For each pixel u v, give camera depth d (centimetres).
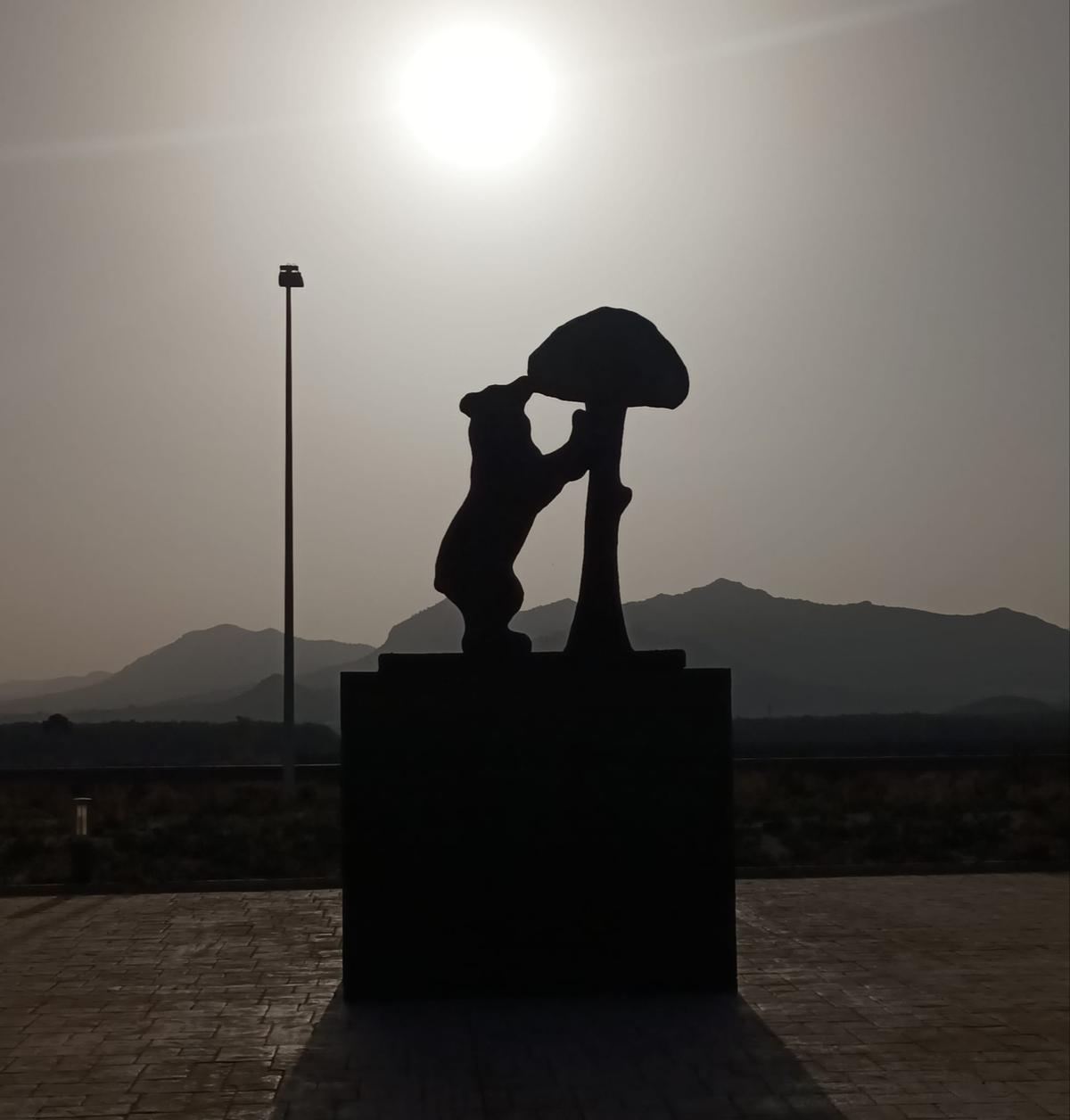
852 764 3756
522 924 1049
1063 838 2228
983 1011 1009
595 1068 870
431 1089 833
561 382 1115
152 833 2469
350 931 1045
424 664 1062
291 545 3077
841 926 1355
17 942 1330
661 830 1062
